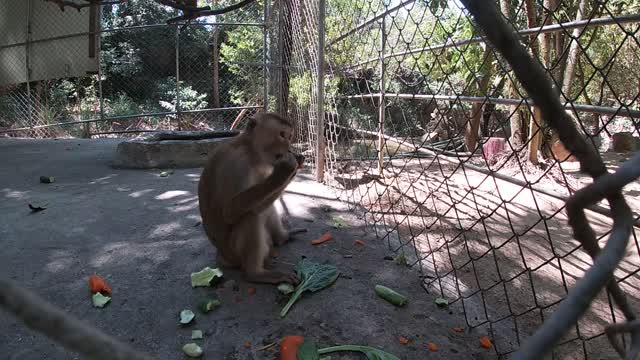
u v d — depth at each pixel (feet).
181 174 22.77
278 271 11.37
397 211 17.06
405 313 10.20
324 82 20.74
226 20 45.85
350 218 16.08
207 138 26.86
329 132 21.22
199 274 11.34
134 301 10.56
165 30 58.65
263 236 11.48
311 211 16.66
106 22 59.16
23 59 39.70
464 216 16.87
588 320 10.44
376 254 13.14
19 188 19.84
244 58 46.19
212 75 59.31
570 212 2.17
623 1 25.70
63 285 11.17
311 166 22.47
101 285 10.85
